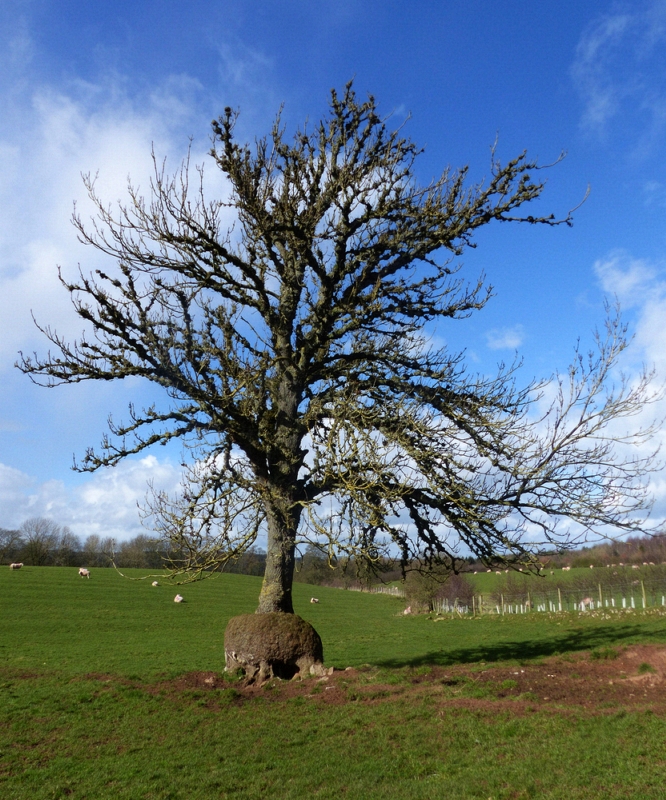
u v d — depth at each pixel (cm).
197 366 1620
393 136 1806
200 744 1120
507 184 1672
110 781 973
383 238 1748
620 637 2156
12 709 1448
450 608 5522
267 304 1700
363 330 1811
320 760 990
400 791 836
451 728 1071
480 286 1825
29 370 1528
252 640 1537
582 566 5672
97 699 1504
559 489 1571
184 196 1580
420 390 1725
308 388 1802
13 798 929
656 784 750
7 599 4903
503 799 771
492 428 1630
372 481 1409
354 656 2500
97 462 1532
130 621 4362
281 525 1652
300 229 1568
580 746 911
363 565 1546
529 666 1559
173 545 1529
